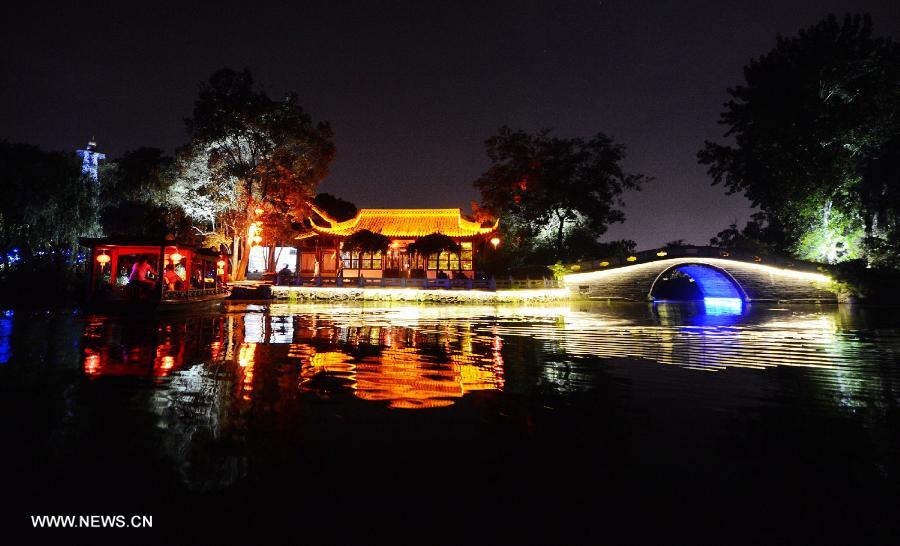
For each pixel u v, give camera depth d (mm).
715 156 54594
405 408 7699
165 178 49156
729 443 6305
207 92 44688
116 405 7688
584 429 6797
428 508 4602
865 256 48781
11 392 8453
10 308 29391
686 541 4094
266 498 4746
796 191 48625
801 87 46906
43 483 4996
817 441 6395
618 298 47594
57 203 37969
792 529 4297
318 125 49344
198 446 6008
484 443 6219
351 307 35031
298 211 49469
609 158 52344
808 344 15930
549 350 14219
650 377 10273
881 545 4047
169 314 25172
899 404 8133
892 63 45750
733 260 46188
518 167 53500
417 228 50562
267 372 10406
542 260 55281
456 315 29000
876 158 53250
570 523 4363
